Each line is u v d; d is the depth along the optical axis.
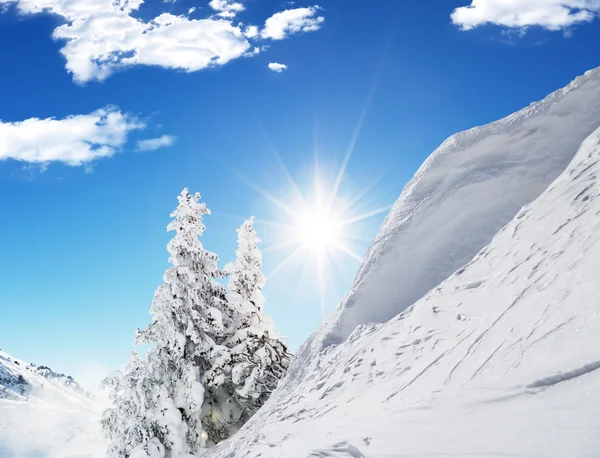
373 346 11.35
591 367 4.61
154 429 23.11
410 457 4.94
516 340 6.21
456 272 11.37
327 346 16.20
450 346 7.98
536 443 4.00
